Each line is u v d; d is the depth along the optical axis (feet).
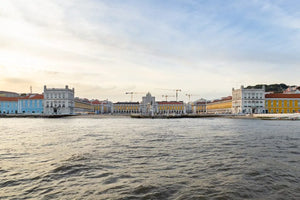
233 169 45.03
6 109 471.21
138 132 119.75
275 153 60.54
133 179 39.32
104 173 42.65
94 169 45.19
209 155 58.08
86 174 42.06
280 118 277.64
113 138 93.09
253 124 192.24
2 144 76.84
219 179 39.14
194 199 31.37
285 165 48.01
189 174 41.96
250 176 40.63
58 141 83.97
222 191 33.91
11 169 45.42
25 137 97.09
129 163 49.90
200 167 46.62
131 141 83.76
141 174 42.04
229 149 66.54
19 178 40.06
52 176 40.98
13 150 65.26
